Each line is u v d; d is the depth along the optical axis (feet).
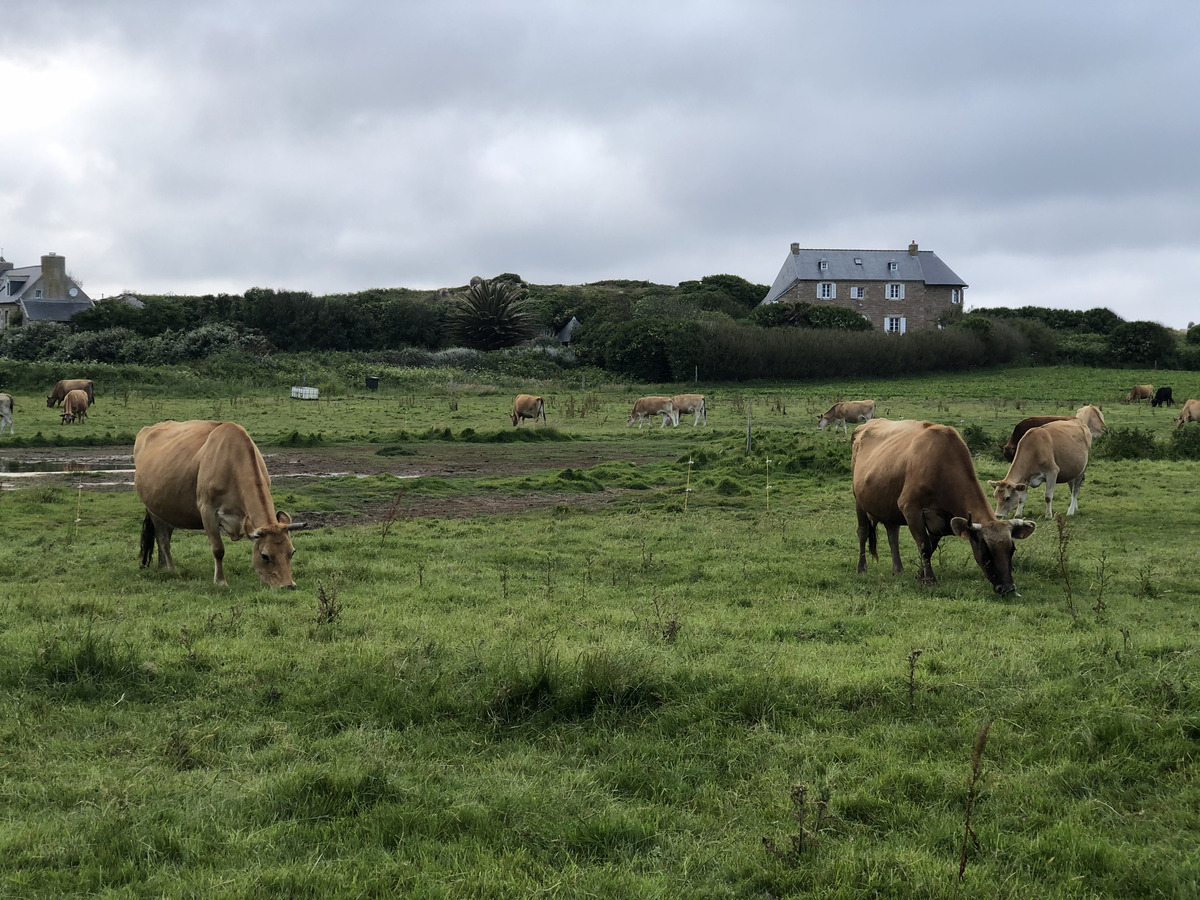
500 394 170.71
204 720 21.36
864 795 17.63
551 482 66.74
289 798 17.24
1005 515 52.26
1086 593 35.04
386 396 162.61
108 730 20.76
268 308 235.20
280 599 32.94
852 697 22.36
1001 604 33.24
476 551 43.21
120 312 228.22
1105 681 22.79
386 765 18.63
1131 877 14.93
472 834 16.40
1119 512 54.03
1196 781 18.03
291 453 86.12
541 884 14.74
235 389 158.30
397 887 14.62
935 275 279.08
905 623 30.71
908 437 37.70
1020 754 19.54
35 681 22.98
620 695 22.13
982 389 180.04
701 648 26.84
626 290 328.29
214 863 15.29
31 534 46.62
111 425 106.01
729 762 19.34
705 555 42.47
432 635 27.68
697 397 120.06
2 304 291.58
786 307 245.86
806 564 40.81
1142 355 238.89
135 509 54.85
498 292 243.40
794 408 146.20
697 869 15.46
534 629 28.60
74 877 14.76
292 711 21.84
